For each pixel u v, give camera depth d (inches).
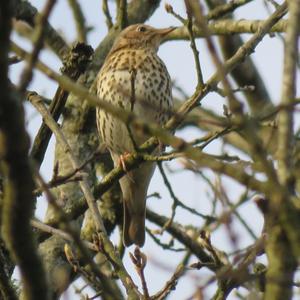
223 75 277.9
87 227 589.3
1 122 257.6
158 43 660.1
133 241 612.7
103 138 597.0
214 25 650.8
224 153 440.1
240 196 424.5
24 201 271.0
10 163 263.9
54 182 390.3
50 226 450.3
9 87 254.7
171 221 567.5
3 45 248.8
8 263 432.1
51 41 668.7
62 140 455.2
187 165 383.9
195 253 572.7
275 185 272.5
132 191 613.3
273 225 284.8
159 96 607.8
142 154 462.9
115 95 595.8
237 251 304.7
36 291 285.9
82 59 446.0
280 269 283.9
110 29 677.9
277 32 555.2
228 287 407.5
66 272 510.9
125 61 609.3
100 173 653.9
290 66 298.5
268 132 441.4
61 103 476.7
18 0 648.4
